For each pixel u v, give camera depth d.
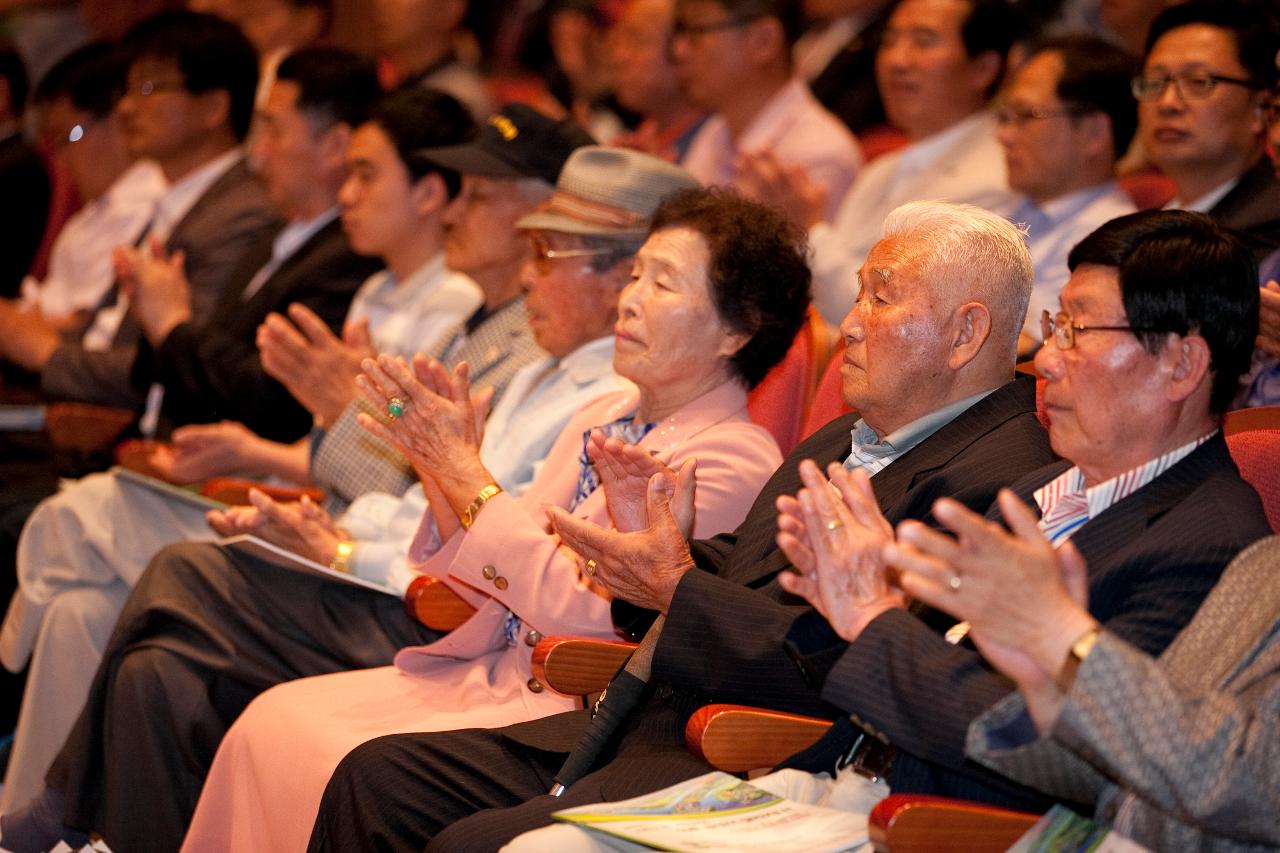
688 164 12.69
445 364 8.55
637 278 6.56
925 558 3.91
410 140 9.32
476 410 6.44
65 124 13.55
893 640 4.39
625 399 7.07
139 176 13.53
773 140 11.99
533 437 7.32
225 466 9.10
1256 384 6.68
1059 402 4.72
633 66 13.56
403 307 9.43
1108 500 4.70
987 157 10.28
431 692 6.59
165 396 10.21
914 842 4.07
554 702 6.36
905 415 5.62
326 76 10.48
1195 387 4.55
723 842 4.28
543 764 5.62
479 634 6.70
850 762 4.95
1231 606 4.24
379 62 15.98
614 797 5.05
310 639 7.17
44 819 7.03
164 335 9.84
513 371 8.15
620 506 5.77
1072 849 4.16
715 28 12.14
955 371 5.54
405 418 6.28
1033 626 3.88
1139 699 3.83
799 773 4.88
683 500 5.67
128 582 7.97
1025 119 8.89
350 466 8.30
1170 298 4.52
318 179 10.55
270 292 10.14
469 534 6.21
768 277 6.44
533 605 6.15
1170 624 4.33
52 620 7.83
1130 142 8.98
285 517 7.26
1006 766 4.07
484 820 5.01
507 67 15.74
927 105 10.48
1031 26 12.28
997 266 5.49
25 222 13.90
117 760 6.79
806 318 6.88
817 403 6.79
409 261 9.52
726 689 5.14
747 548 5.77
